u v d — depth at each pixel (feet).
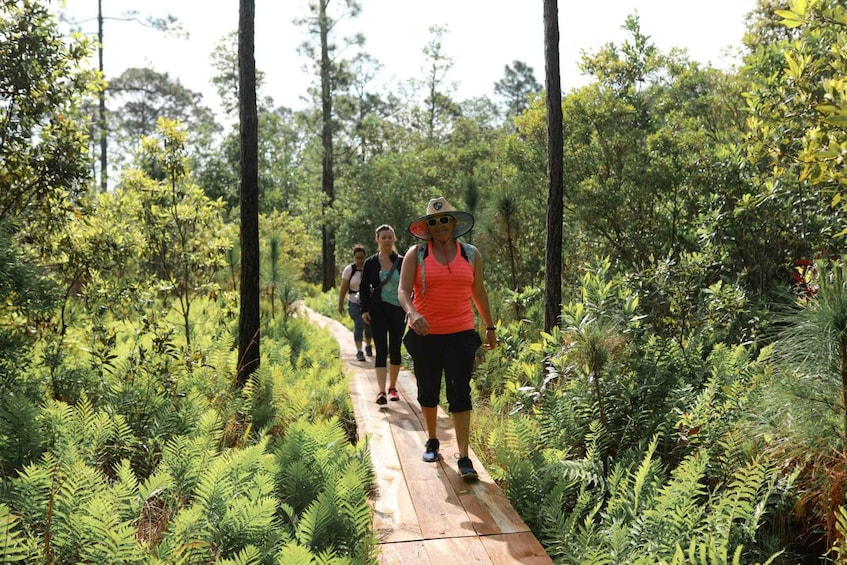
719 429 14.88
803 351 12.66
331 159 96.53
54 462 13.41
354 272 32.86
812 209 26.50
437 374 15.40
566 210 38.17
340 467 14.69
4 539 10.02
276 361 30.63
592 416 17.29
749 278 27.27
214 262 30.04
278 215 86.69
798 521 12.90
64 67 23.68
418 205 86.02
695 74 43.06
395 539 11.94
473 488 14.35
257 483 13.08
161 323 27.81
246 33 24.47
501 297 35.35
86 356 24.13
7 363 18.34
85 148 24.32
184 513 11.30
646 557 10.92
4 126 22.63
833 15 13.23
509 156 41.88
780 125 19.29
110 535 10.32
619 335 18.90
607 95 38.65
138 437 18.17
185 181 29.60
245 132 24.45
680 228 35.09
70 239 24.81
